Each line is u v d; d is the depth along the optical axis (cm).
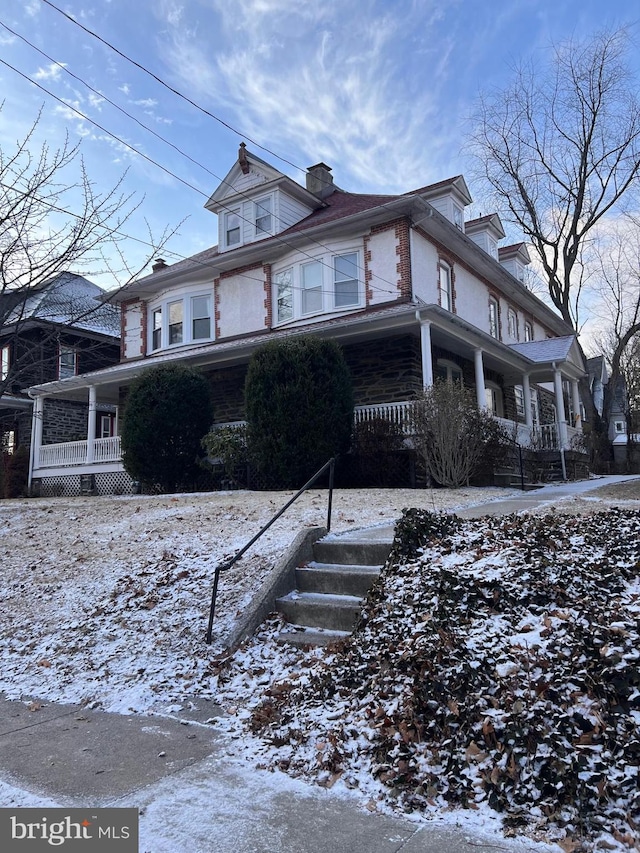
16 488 2158
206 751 361
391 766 317
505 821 270
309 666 452
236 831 273
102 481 1867
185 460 1502
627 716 300
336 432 1308
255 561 641
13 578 725
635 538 478
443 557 505
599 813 263
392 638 419
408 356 1520
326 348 1334
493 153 2909
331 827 275
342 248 1686
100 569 705
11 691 479
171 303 2083
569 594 407
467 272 1958
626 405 3394
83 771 339
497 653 363
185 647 512
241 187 1991
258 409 1330
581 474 1947
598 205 2830
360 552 607
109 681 477
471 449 1238
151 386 1495
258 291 1870
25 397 2348
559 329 3042
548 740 300
